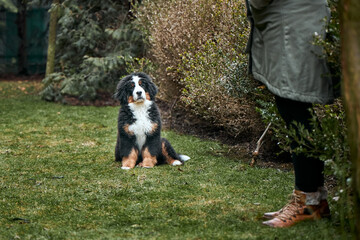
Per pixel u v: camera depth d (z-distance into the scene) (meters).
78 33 17.41
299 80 4.68
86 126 13.12
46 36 29.27
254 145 10.00
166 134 11.73
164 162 9.06
